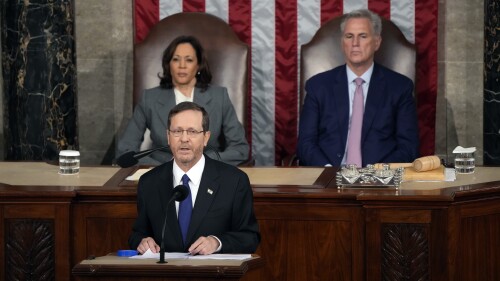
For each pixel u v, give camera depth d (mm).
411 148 18453
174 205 12242
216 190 12328
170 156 18062
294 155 19547
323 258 14141
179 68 18312
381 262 13789
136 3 21016
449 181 14789
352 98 18766
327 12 21000
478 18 21625
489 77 20375
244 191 12406
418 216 13641
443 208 13586
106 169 16359
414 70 19734
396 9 20891
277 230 14195
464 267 14086
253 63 21250
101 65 21844
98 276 10578
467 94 21844
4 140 20547
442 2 21625
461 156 15633
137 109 18422
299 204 14086
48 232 14234
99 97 21922
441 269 13680
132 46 21781
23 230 14211
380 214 13711
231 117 18531
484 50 20547
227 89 19469
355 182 14266
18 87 20016
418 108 21062
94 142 21984
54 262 14273
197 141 12133
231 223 12406
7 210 14195
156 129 18141
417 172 14977
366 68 18766
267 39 21172
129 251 11430
